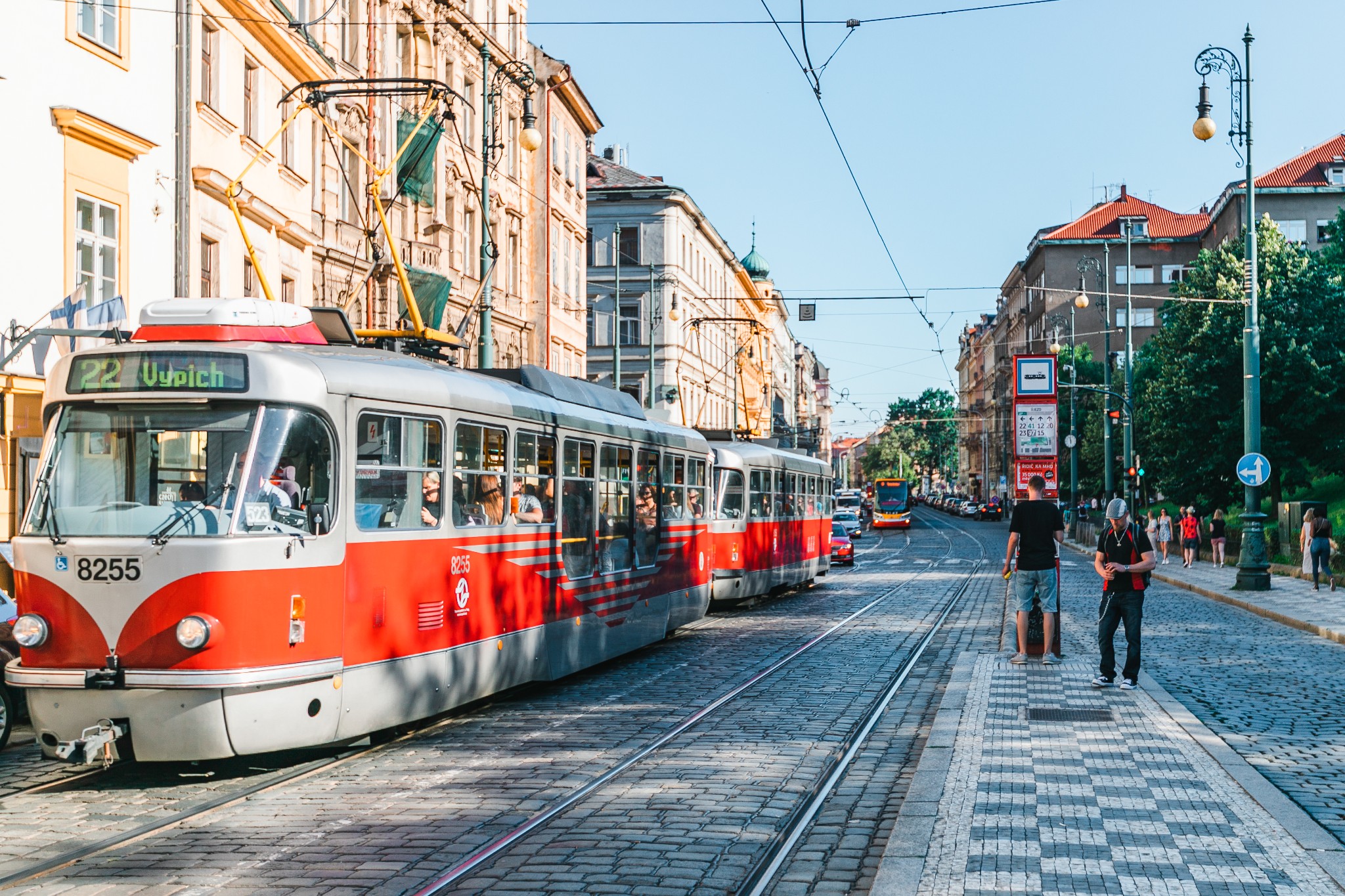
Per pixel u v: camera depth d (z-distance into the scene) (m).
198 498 8.93
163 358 9.15
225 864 6.88
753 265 99.75
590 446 14.74
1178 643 18.12
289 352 9.48
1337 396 50.03
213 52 22.09
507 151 41.41
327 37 28.58
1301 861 6.36
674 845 7.23
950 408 178.12
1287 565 37.97
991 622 21.86
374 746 10.55
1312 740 10.18
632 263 65.00
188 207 20.50
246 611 8.76
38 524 9.04
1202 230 98.06
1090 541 62.75
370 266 30.20
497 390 12.32
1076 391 80.31
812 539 30.75
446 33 35.47
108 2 18.67
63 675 8.70
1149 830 7.00
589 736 10.88
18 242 16.47
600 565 14.98
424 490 10.71
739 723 11.52
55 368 9.34
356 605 9.68
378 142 31.39
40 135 16.94
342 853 7.09
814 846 7.35
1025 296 113.44
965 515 117.62
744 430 28.11
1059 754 9.26
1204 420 50.84
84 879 6.66
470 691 11.48
